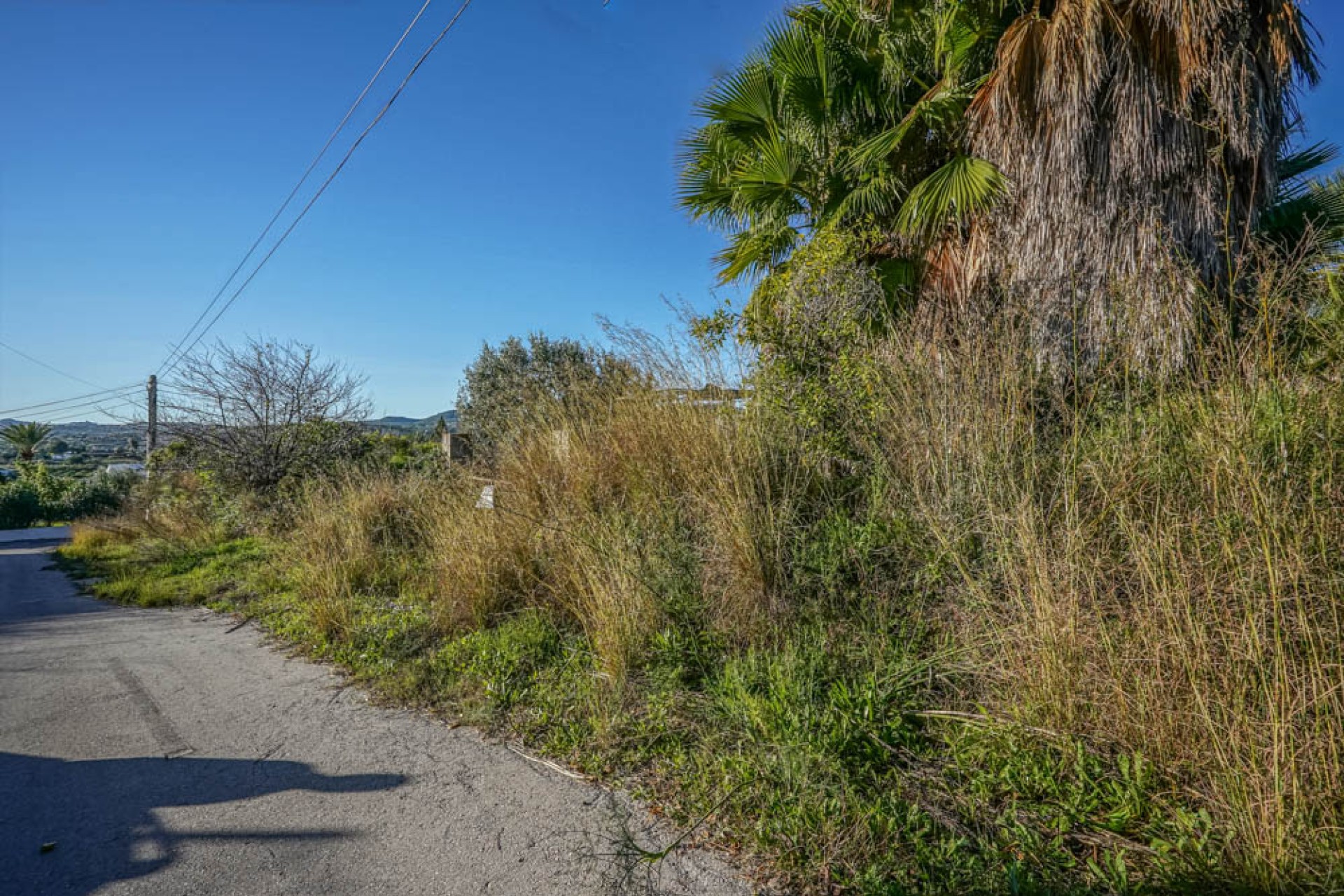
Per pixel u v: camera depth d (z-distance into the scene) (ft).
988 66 23.57
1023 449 13.98
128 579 32.78
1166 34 18.07
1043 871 7.71
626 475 19.61
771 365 18.31
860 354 17.84
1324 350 11.80
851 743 10.18
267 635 20.83
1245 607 8.55
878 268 23.93
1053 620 10.11
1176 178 18.62
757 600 14.57
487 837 9.20
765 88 26.86
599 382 22.41
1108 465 12.21
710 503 16.43
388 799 10.27
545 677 14.46
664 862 8.54
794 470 17.25
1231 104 17.21
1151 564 9.72
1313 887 6.91
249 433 44.29
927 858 8.00
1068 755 9.36
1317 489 9.59
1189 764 8.62
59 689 15.97
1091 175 19.16
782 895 7.88
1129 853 8.01
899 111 25.49
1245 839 7.41
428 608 19.85
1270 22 17.75
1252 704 8.39
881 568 14.64
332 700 14.71
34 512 99.45
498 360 53.62
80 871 8.61
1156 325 14.23
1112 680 9.46
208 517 46.80
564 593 17.21
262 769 11.40
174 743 12.56
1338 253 12.89
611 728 11.79
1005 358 15.17
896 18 23.25
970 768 9.64
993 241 21.34
